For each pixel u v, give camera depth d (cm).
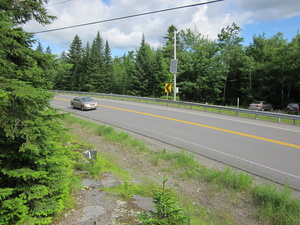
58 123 372
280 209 467
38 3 389
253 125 1362
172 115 1714
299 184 588
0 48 321
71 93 4341
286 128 1284
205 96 3934
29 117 324
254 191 542
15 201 296
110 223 336
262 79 3331
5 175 326
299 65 2828
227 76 4009
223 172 662
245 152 853
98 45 5391
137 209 393
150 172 707
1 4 358
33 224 304
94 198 435
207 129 1243
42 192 321
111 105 2362
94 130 1193
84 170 593
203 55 3591
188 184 620
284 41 3231
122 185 537
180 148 910
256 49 3834
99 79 5297
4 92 271
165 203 260
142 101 2852
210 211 496
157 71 3947
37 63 396
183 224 265
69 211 373
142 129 1250
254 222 457
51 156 356
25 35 370
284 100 3341
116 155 867
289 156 805
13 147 333
